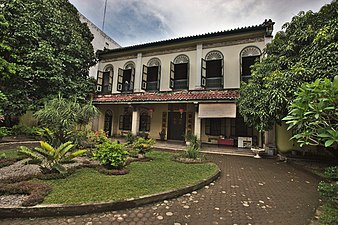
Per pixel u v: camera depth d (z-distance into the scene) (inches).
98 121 649.6
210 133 544.1
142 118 644.1
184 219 123.3
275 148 389.1
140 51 617.6
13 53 390.0
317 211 134.2
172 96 501.0
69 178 177.0
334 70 217.2
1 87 398.3
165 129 605.0
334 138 89.7
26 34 394.6
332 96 93.6
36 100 426.9
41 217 115.6
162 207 139.3
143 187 162.6
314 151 355.3
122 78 643.5
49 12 457.7
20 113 420.5
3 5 391.2
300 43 295.1
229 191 180.1
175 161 289.9
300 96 106.3
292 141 378.9
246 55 482.3
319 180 223.8
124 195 142.2
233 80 489.1
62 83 458.6
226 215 130.9
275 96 260.2
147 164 257.1
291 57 303.1
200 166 258.5
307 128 109.9
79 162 247.3
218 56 513.3
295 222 122.8
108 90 670.5
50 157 181.6
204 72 520.1
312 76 234.7
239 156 386.3
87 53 554.9
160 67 588.4
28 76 393.7
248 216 130.1
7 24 362.6
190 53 550.9
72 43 497.4
